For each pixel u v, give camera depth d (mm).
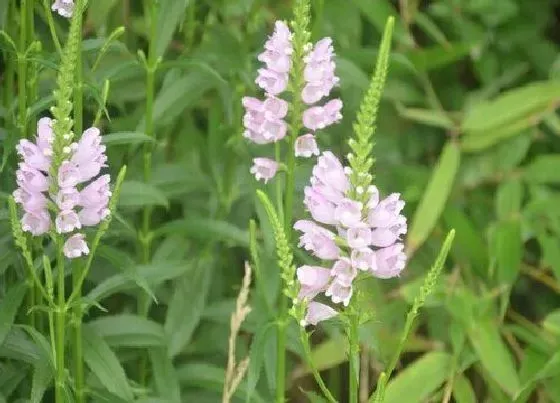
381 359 1977
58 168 1661
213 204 1971
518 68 2266
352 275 1651
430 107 2258
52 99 1729
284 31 1722
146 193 1834
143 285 1739
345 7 2141
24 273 1790
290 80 1720
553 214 2127
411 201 2170
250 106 1738
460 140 2211
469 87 2359
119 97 1962
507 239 2100
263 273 1899
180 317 1903
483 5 2229
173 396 1855
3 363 1854
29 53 1778
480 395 2088
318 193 1651
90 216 1687
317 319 1685
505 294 2072
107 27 1998
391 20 1624
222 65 1906
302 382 2098
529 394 2010
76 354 1761
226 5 2002
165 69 1888
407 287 2059
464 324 2033
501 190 2162
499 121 2162
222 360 1970
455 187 2201
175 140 2059
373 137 2188
